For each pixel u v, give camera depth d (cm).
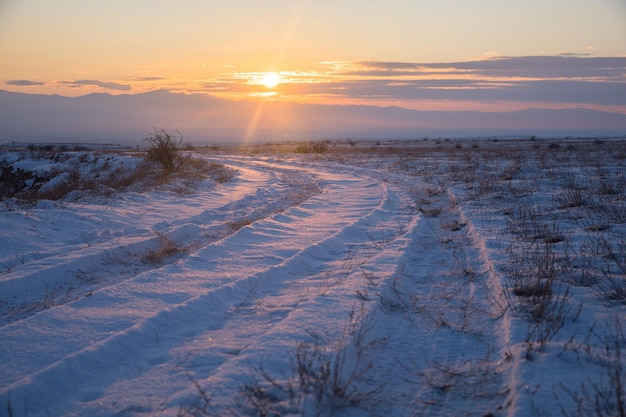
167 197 1839
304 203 1697
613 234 1045
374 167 3219
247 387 459
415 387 507
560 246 984
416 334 637
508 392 483
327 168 3350
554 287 737
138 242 1095
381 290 752
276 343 558
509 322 619
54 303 768
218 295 749
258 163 4016
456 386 504
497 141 9825
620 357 514
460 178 2247
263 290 802
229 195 2022
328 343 557
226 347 578
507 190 1761
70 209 1446
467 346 596
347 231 1212
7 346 578
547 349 536
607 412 423
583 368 498
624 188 1595
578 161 2923
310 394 449
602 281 753
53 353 563
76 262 939
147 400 464
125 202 1666
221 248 1051
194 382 485
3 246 1045
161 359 557
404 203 1702
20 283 826
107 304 722
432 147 6650
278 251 1030
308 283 829
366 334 607
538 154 3850
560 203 1447
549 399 446
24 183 3105
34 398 470
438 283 837
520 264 859
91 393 487
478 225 1225
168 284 818
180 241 1188
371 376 529
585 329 593
